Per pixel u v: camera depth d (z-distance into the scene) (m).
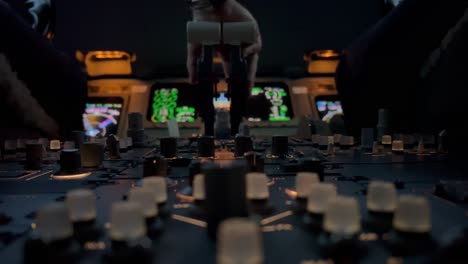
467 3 3.62
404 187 1.97
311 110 9.20
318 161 1.99
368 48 5.28
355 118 5.84
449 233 0.86
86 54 9.59
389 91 4.92
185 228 1.31
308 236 1.21
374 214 1.26
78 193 1.24
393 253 1.04
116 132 8.56
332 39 9.64
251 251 0.79
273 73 9.98
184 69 9.85
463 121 3.78
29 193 1.96
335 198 1.09
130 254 1.01
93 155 2.70
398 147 3.62
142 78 9.81
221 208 1.19
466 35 3.62
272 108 9.21
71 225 1.08
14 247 1.17
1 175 2.54
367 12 9.41
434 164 2.89
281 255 1.06
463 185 1.72
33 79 5.02
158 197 1.42
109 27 9.44
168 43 9.66
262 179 1.48
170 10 9.42
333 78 9.86
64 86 5.91
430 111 4.25
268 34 9.62
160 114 9.13
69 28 9.34
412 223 1.04
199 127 8.55
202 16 5.35
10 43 4.63
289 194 1.81
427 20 4.16
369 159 3.22
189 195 1.78
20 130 4.72
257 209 1.43
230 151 3.69
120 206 1.05
